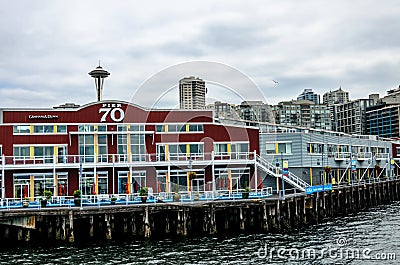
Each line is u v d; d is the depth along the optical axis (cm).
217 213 5188
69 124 5631
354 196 7156
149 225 4400
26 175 5403
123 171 5578
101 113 5694
